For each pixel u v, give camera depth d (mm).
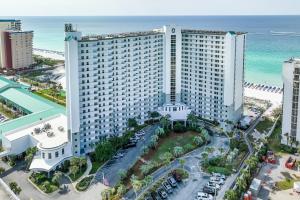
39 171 170625
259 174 171000
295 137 197000
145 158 186500
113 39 197625
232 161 182500
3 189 157500
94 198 151500
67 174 170375
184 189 159000
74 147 187375
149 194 153375
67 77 180500
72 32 181125
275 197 151625
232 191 143750
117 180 165125
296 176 168625
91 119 195875
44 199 150750
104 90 198750
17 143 186125
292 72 190500
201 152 193875
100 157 180500
